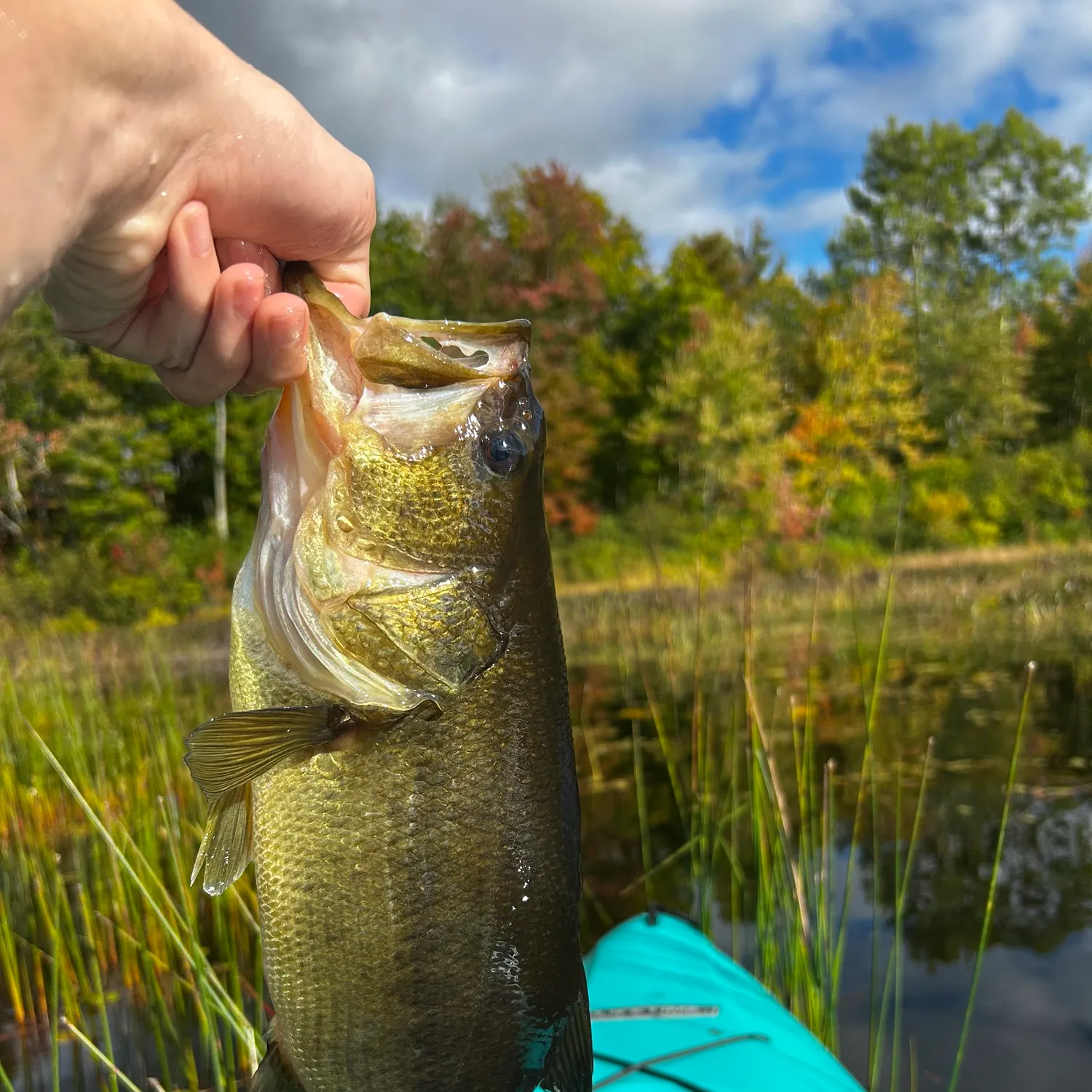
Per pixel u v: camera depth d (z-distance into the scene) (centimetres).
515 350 40
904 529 526
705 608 293
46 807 115
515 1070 36
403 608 36
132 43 25
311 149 31
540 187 711
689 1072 59
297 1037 35
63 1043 78
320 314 34
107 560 451
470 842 35
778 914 93
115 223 27
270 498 36
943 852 112
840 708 176
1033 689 186
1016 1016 79
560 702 38
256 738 33
